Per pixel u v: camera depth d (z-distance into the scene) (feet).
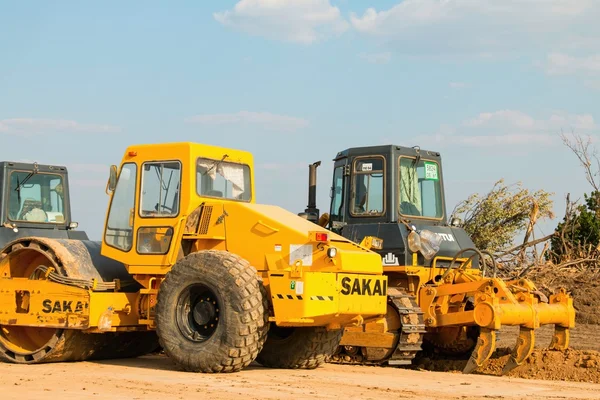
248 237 40.83
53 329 44.42
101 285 42.60
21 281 43.80
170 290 40.11
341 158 53.11
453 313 47.34
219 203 41.81
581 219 88.53
